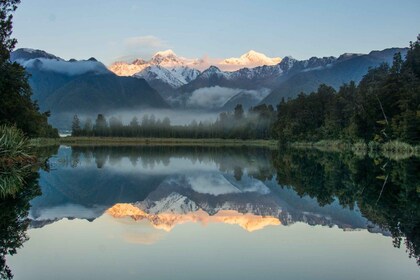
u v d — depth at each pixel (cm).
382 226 1669
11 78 4628
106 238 1471
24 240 1441
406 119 6906
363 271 1109
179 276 1071
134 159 6700
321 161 5694
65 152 8319
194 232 1571
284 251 1300
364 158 6006
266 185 3331
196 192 2970
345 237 1486
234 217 1909
